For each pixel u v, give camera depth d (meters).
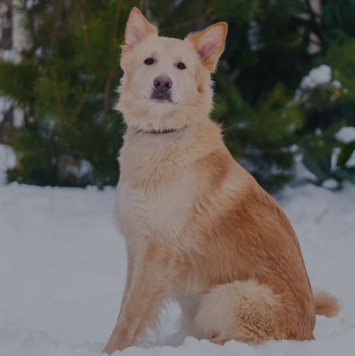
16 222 14.16
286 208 15.79
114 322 9.73
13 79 15.52
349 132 17.78
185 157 8.14
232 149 15.36
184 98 8.43
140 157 8.25
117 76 14.94
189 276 8.20
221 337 7.86
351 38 17.08
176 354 7.14
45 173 16.56
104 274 11.88
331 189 17.06
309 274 12.04
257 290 7.83
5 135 17.67
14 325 8.91
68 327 9.52
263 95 17.31
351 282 11.65
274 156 16.34
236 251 8.06
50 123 15.96
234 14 15.18
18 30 16.75
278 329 7.80
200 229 8.05
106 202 15.42
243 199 8.20
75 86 15.22
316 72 16.25
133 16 8.88
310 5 17.98
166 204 8.02
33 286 11.23
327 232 14.29
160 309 8.16
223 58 16.88
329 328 8.71
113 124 15.28
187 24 15.22
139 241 8.13
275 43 17.39
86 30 14.44
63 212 14.94
